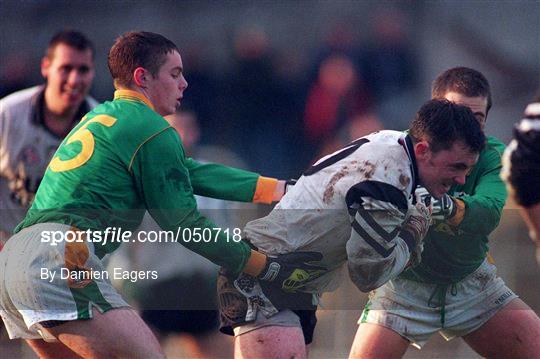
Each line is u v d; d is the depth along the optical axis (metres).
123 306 12.04
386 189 11.78
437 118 11.95
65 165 12.14
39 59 27.78
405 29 28.75
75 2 28.38
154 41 12.68
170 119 20.73
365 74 28.12
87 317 11.78
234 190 13.98
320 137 27.58
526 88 28.73
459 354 16.73
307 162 27.48
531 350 13.66
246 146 27.69
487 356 14.09
